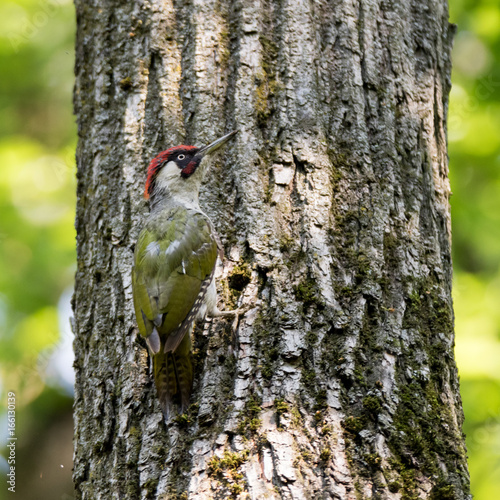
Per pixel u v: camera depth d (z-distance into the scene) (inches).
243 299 322.3
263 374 297.3
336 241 331.0
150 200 383.2
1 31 774.5
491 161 720.3
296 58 371.9
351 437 282.7
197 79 381.4
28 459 692.7
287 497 263.1
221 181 359.9
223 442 283.9
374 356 303.9
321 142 352.2
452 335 334.6
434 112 389.7
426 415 295.3
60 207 754.2
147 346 335.6
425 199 359.3
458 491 283.4
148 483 287.6
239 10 388.2
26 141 791.7
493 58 719.1
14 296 713.6
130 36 404.2
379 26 387.5
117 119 393.7
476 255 715.4
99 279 364.2
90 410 332.2
